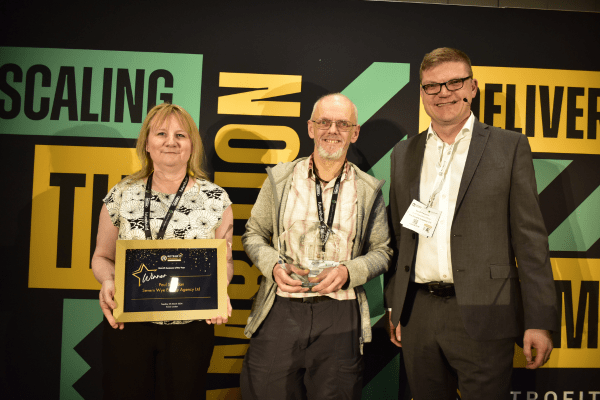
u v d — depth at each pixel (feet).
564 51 7.32
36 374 7.03
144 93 7.26
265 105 7.29
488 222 4.94
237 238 7.26
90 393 7.06
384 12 7.32
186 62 7.27
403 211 5.57
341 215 5.57
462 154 5.26
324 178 5.83
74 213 7.18
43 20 7.22
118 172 7.25
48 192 7.17
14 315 7.06
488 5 7.34
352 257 5.57
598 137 7.32
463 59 5.17
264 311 5.55
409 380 5.54
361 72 7.30
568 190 7.29
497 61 7.31
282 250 5.32
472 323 4.84
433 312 5.20
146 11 7.26
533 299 4.74
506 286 4.91
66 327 7.09
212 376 7.18
